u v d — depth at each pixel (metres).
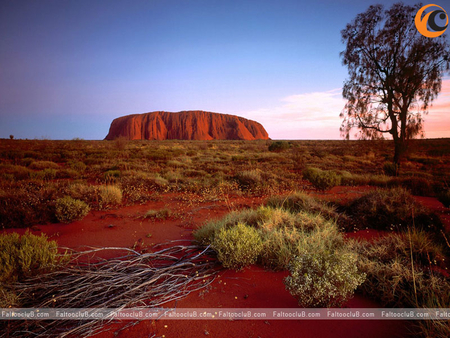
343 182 13.44
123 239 5.53
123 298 3.23
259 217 5.91
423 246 4.33
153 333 2.71
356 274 3.12
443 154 28.88
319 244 4.40
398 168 15.73
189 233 5.93
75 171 14.52
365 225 6.27
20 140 47.59
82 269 3.86
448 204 8.21
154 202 8.98
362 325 2.82
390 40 15.87
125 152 27.64
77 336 2.66
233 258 3.93
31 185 9.99
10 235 3.90
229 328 2.78
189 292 3.47
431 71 14.99
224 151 37.78
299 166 19.70
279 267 4.09
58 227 6.26
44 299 3.06
